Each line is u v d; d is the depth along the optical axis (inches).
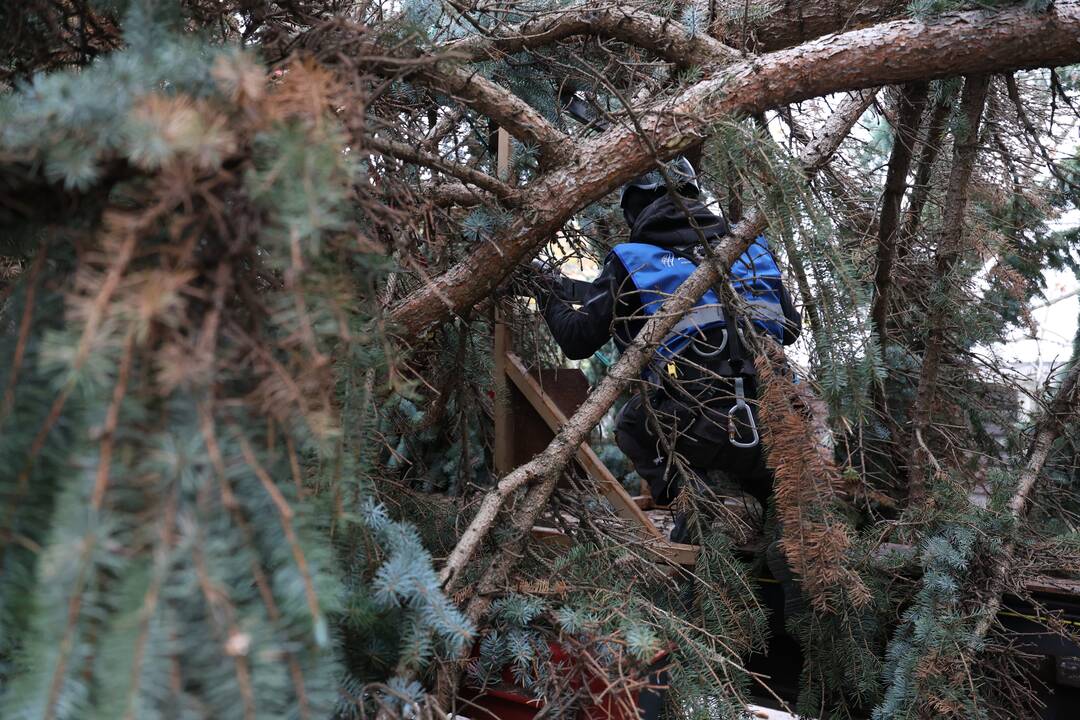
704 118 69.0
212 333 31.2
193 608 30.0
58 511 29.6
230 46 42.7
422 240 64.5
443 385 92.6
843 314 62.6
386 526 50.3
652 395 87.0
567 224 91.0
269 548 33.1
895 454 104.1
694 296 71.7
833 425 66.4
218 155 31.4
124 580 28.6
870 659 80.4
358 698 44.3
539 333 102.6
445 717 45.1
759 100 71.2
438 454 107.3
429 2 66.3
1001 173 104.5
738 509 98.8
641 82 88.7
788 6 93.4
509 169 72.4
